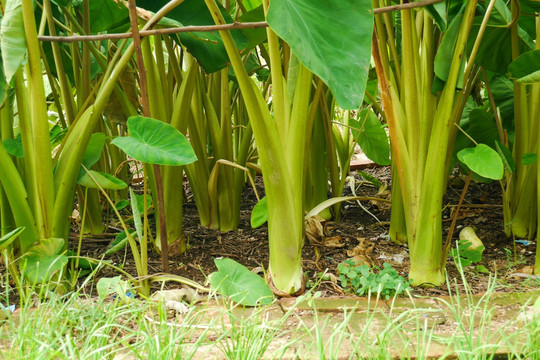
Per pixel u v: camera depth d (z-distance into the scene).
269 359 1.18
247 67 2.62
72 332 1.33
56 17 2.16
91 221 2.09
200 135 2.11
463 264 1.68
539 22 1.78
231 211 2.15
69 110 1.98
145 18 1.45
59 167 1.56
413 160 1.62
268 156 1.51
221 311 1.23
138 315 1.31
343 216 2.35
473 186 2.72
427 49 1.60
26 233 1.54
